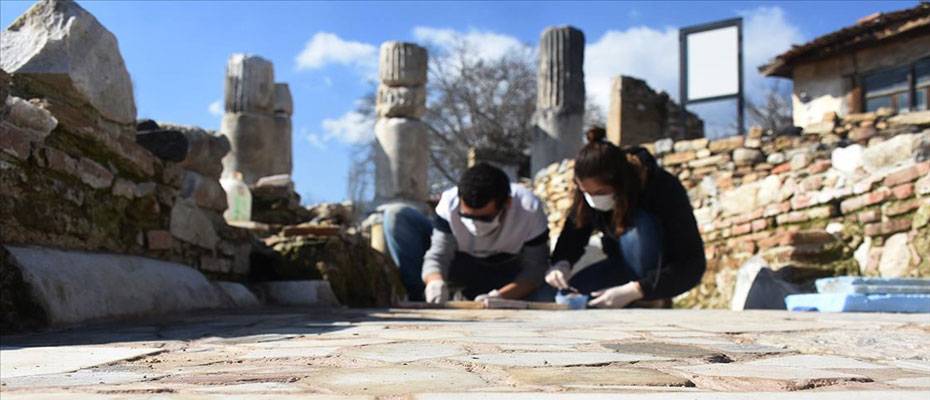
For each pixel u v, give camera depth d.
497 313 3.86
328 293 5.43
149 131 4.50
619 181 4.66
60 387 1.19
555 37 13.19
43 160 3.18
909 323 2.71
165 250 4.38
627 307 5.41
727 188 8.02
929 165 5.23
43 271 2.88
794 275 5.73
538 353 1.65
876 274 5.50
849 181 5.96
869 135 7.69
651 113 16.02
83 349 1.89
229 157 12.57
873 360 1.56
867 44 12.02
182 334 2.38
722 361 1.53
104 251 3.73
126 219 3.98
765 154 8.00
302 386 1.16
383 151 13.75
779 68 13.61
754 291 5.01
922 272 5.09
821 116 13.05
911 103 11.83
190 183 4.93
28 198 3.08
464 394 1.05
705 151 8.35
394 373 1.32
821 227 6.07
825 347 1.83
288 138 13.81
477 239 5.20
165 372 1.40
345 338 2.12
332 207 9.48
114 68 3.98
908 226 5.35
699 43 13.98
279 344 1.96
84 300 3.05
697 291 7.38
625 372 1.31
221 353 1.75
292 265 5.61
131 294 3.50
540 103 13.24
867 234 5.68
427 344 1.89
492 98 26.69
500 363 1.45
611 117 16.09
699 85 13.95
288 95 13.89
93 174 3.60
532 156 13.31
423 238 5.92
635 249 4.87
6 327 2.64
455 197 5.25
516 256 5.27
